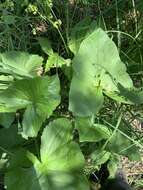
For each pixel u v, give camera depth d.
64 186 0.42
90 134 0.44
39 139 0.48
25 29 0.58
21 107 0.43
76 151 0.43
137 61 0.58
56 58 0.52
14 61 0.48
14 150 0.45
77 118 0.45
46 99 0.43
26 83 0.42
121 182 0.50
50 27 0.59
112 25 0.60
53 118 0.50
